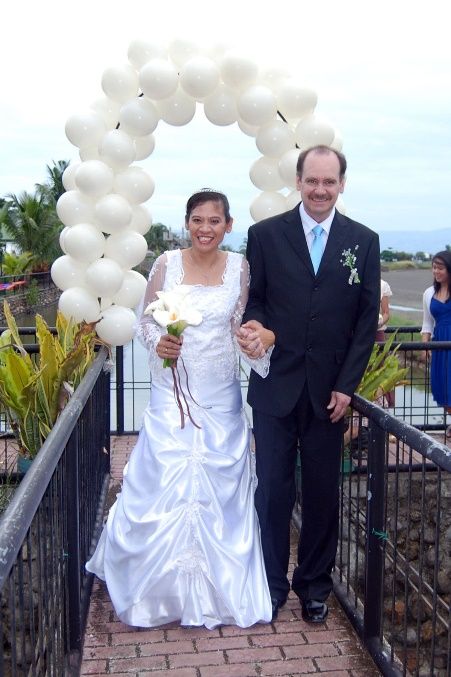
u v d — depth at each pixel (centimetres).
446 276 659
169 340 317
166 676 298
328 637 329
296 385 322
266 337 314
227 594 329
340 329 319
